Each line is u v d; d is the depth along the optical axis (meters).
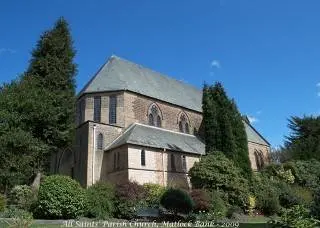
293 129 68.56
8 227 17.22
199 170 33.62
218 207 28.22
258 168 56.62
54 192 23.31
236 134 38.44
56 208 23.02
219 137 37.47
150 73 54.50
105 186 26.72
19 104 32.66
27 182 32.69
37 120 33.72
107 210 25.33
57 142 35.81
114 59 51.00
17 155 30.61
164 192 28.62
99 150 40.81
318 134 64.50
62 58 38.16
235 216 29.92
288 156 62.59
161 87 52.97
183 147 44.47
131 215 25.75
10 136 30.28
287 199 36.97
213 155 35.22
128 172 37.28
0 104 32.22
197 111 54.28
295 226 10.38
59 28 39.28
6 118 31.36
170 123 49.78
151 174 39.12
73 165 42.62
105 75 48.47
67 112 36.06
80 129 42.66
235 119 39.03
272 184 38.56
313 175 47.72
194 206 27.25
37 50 38.31
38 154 33.09
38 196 23.81
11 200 26.91
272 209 34.09
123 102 45.06
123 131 43.50
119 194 26.36
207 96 39.44
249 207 32.47
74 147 42.97
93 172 39.56
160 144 41.69
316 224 11.28
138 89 47.53
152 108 48.16
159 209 27.14
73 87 38.16
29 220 18.27
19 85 34.44
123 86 46.09
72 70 38.56
